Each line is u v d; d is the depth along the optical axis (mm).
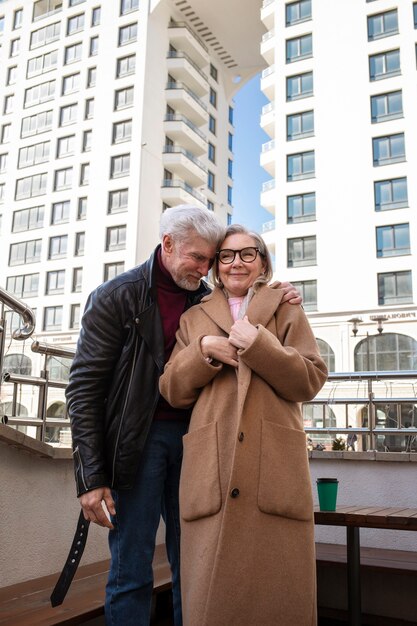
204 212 2057
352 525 2613
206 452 1835
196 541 1793
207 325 2008
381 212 27719
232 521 1693
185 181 38000
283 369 1781
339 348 27172
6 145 39688
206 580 1708
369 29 29938
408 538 3621
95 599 2441
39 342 3273
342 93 29734
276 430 1799
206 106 39875
